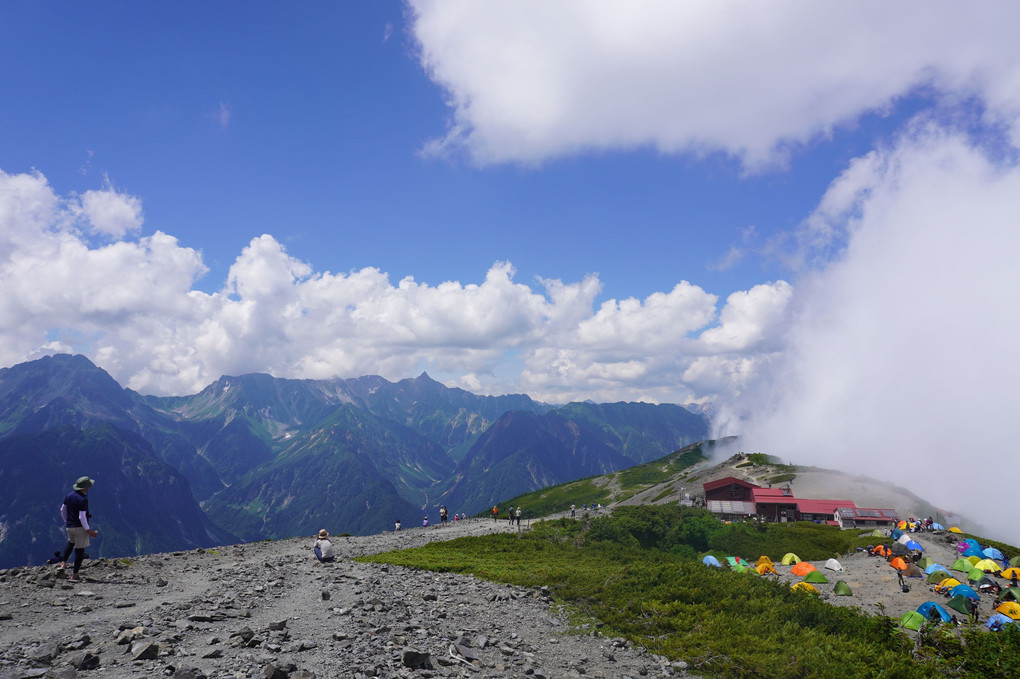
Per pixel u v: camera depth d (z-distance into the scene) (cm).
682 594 2605
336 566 2933
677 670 1811
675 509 6700
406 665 1322
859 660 1891
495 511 8512
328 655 1301
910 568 3850
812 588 2875
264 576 2384
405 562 3478
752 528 6450
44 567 2100
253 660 1182
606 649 1933
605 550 5191
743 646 1998
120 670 1069
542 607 2450
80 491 2012
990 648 1969
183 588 2064
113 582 2006
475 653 1598
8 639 1236
